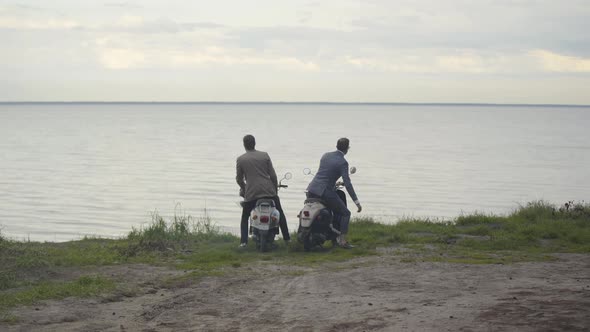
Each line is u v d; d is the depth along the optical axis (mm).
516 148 104375
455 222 15086
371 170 64938
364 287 8203
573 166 71062
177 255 11031
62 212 35906
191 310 7312
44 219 33000
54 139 125562
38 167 67562
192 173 60781
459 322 6234
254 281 8836
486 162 76000
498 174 61219
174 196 43531
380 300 7418
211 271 9562
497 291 7641
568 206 16047
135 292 8266
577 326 5859
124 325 6754
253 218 11406
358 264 10047
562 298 7039
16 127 188375
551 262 9891
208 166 68625
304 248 11453
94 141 119500
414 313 6695
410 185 51250
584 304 6680
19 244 11336
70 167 67688
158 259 10656
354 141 122438
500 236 12438
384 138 135375
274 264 10188
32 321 6812
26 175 59031
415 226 14234
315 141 117188
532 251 11195
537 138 140625
